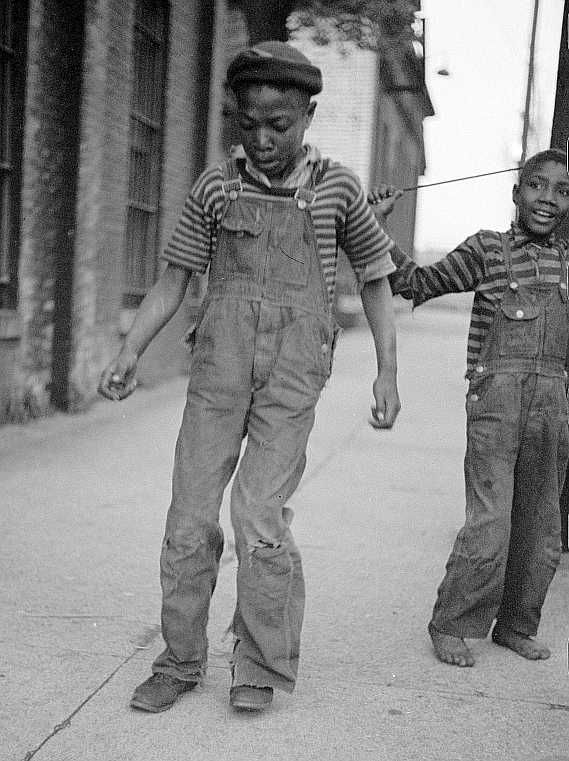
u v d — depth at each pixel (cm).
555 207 322
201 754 265
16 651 330
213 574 290
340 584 418
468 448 336
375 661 336
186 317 1131
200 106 1107
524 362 325
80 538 471
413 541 492
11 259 756
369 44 945
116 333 925
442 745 276
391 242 293
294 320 276
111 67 863
